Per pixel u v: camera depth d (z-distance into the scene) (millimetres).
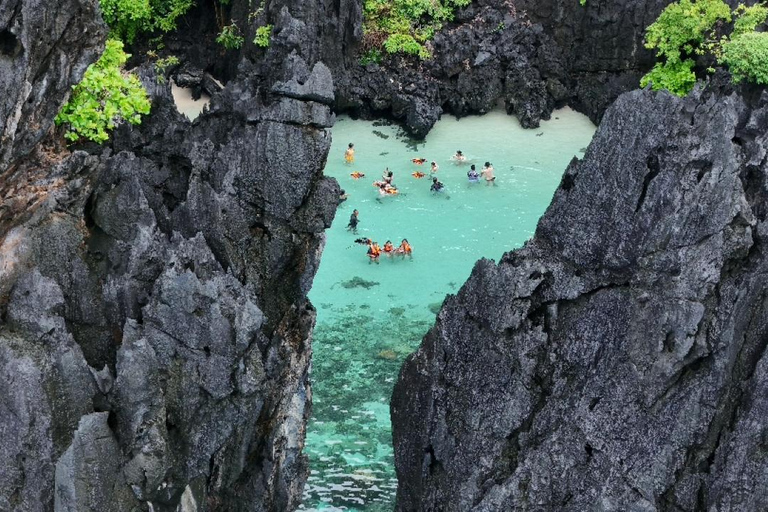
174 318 17016
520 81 45562
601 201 16672
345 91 44781
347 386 28859
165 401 17094
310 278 20781
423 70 45531
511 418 17078
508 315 17094
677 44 39938
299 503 23734
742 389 15547
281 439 20578
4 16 15055
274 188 19516
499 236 36812
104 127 19969
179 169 20484
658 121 16094
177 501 17344
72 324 17328
